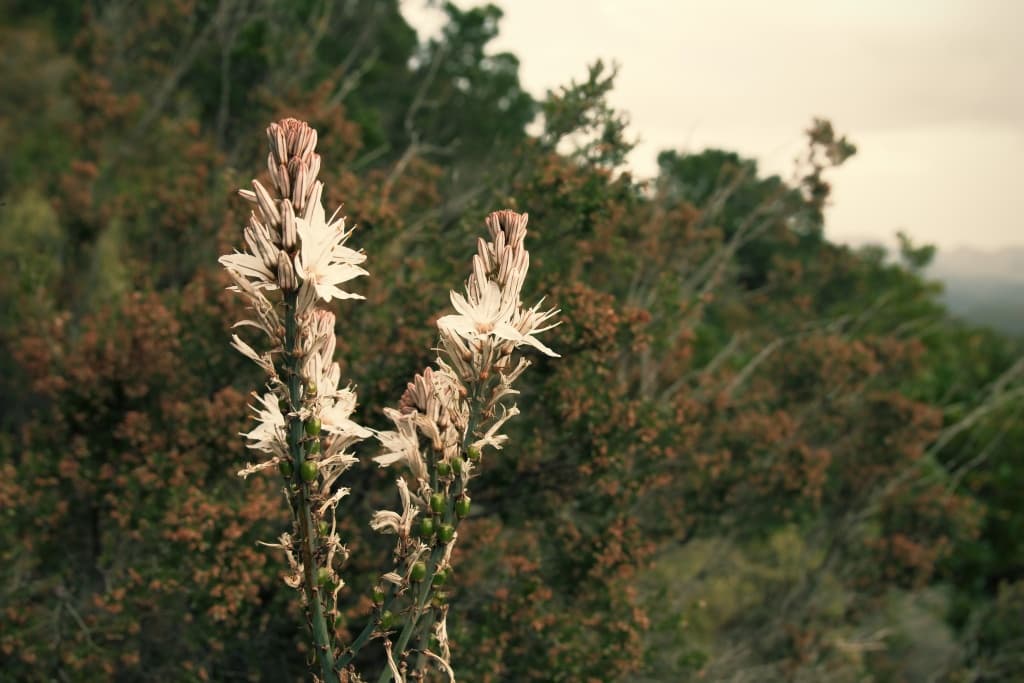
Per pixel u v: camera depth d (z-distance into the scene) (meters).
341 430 2.81
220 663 9.55
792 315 16.31
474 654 8.67
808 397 15.37
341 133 13.31
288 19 19.67
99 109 16.25
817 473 12.59
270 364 2.68
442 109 25.12
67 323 11.73
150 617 8.91
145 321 9.41
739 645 13.37
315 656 2.94
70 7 24.98
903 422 15.29
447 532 2.88
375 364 9.34
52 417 10.11
